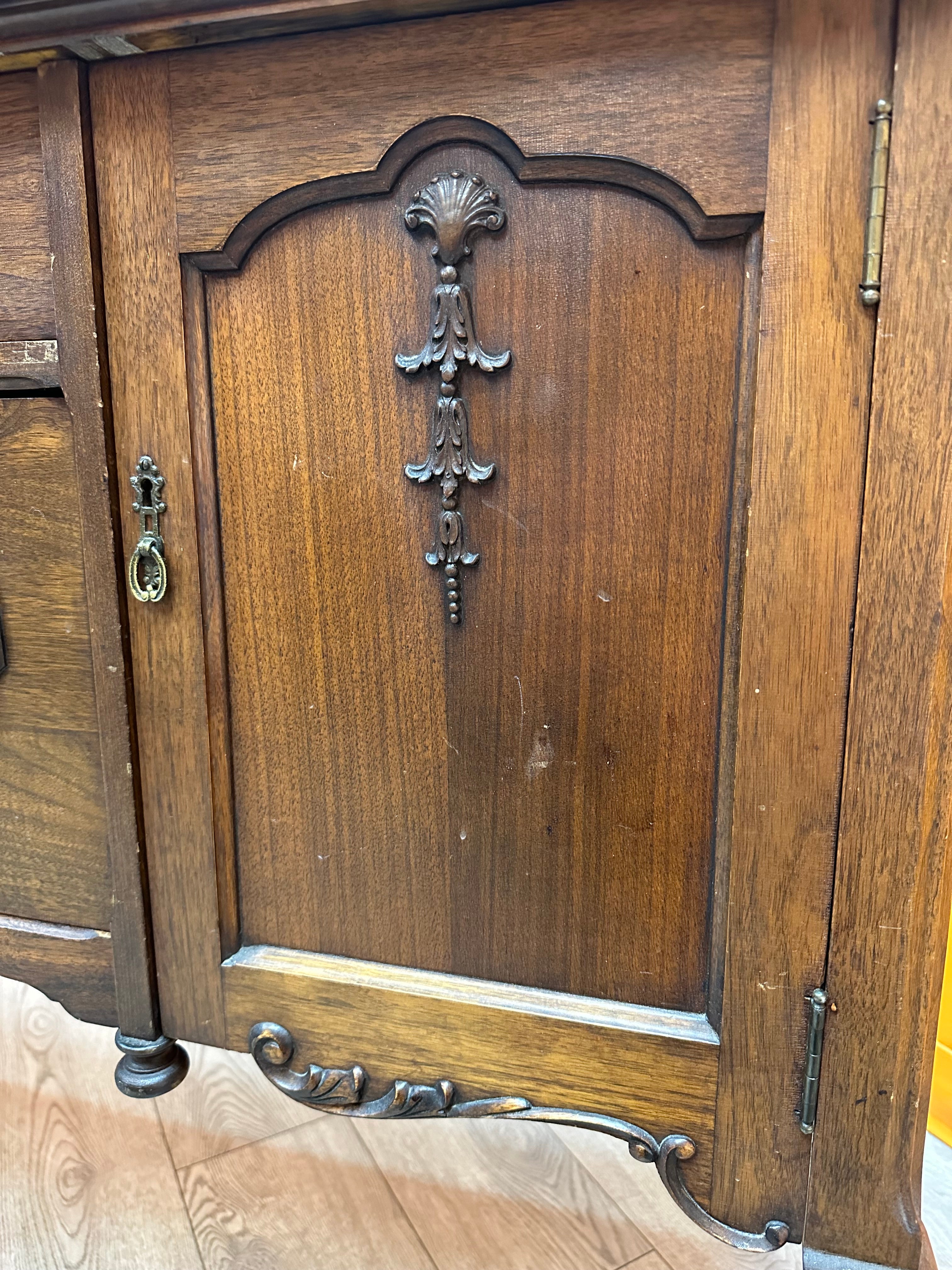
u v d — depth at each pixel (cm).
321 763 61
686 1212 59
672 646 53
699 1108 57
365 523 56
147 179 55
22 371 59
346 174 52
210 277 56
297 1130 86
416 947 62
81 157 55
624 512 53
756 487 49
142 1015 67
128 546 61
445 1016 61
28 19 51
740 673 51
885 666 49
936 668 48
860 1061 53
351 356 55
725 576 52
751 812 52
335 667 59
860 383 47
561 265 51
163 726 62
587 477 53
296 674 60
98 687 62
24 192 57
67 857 67
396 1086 63
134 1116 88
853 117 45
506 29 48
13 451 61
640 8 46
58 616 63
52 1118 87
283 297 55
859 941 52
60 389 60
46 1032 102
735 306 49
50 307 58
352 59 50
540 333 52
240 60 52
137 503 59
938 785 50
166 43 52
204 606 60
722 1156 57
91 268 56
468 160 51
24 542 63
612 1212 77
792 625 50
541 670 56
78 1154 82
